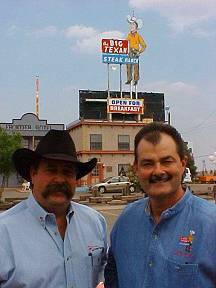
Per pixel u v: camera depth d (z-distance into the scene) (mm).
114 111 56500
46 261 3004
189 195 2818
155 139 2773
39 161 3215
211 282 2600
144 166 2801
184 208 2762
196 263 2604
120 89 58500
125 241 2939
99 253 3289
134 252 2861
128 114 59250
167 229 2756
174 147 2783
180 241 2682
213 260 2600
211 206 2770
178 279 2617
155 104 68688
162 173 2740
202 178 51812
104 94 63438
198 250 2619
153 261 2729
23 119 63062
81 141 53156
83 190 42406
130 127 54312
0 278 2947
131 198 29375
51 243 3074
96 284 3291
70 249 3121
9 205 26812
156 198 2777
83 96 62688
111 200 29375
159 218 2828
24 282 2932
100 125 53531
